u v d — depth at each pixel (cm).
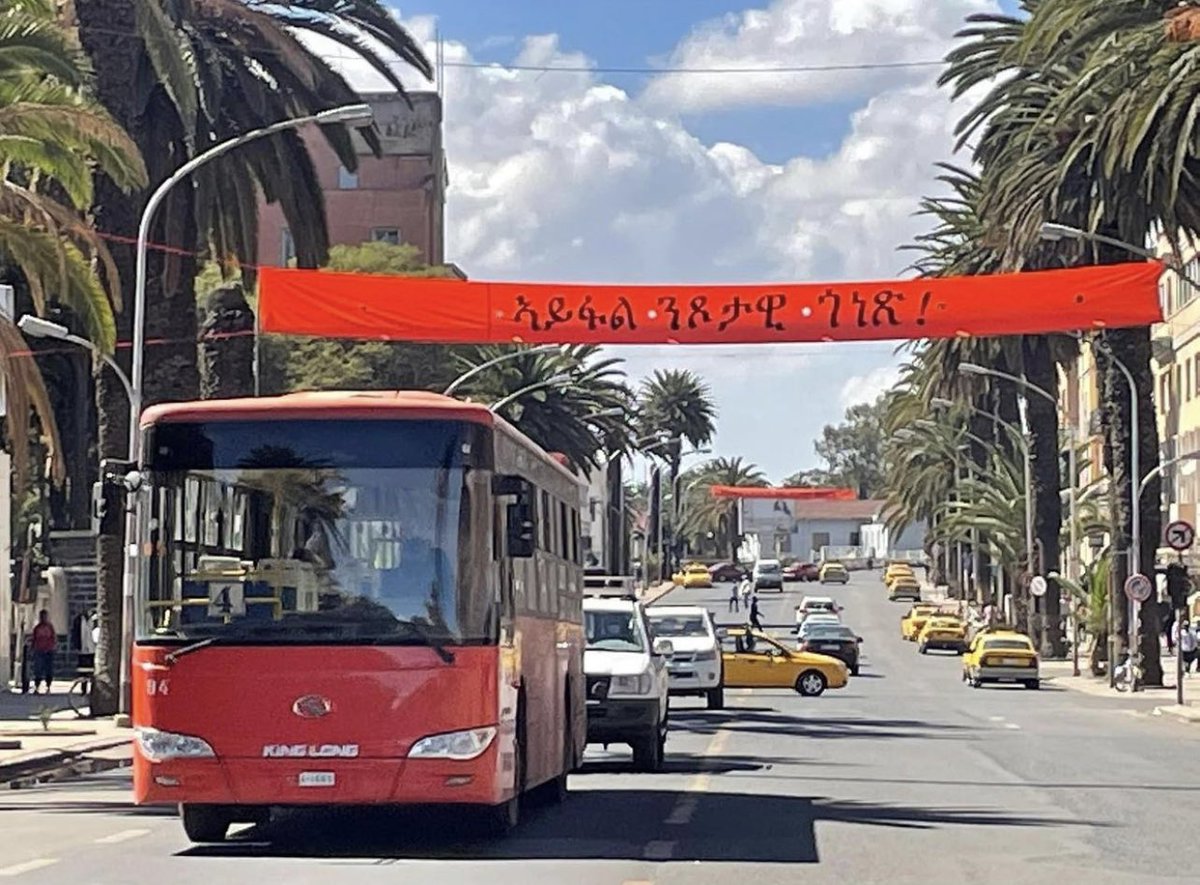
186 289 3678
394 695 1466
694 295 2911
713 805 1991
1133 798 2136
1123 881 1395
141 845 1622
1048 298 2839
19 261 2738
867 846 1606
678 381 14825
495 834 1661
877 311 2870
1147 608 5394
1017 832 1744
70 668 5169
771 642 5162
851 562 18862
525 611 1708
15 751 2872
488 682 1490
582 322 2928
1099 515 7944
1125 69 3547
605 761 2694
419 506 1504
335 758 1462
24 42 2619
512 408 7494
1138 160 3597
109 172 2809
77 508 5544
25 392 2712
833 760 2747
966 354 6750
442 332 2938
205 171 3622
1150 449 5197
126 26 3406
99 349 2930
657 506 14475
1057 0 3666
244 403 1539
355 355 6962
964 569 11881
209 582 1497
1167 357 8900
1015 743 3206
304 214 3800
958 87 5000
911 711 4372
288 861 1475
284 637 1476
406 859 1488
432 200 10131
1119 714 4306
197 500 1513
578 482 2214
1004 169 4766
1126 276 2828
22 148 2700
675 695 4266
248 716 1470
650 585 14025
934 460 10500
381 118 10088
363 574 1492
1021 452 8281
